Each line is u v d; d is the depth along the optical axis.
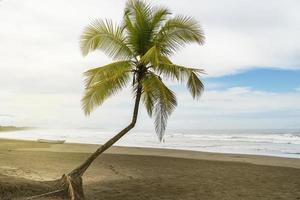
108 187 12.63
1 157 20.09
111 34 10.94
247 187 13.94
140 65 10.50
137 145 45.56
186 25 10.62
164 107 10.84
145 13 10.88
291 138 65.81
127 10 10.98
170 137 74.00
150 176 15.93
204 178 15.95
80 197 9.41
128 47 11.02
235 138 67.19
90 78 10.98
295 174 17.69
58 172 15.37
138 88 10.69
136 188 12.77
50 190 9.07
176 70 10.10
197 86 11.07
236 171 18.52
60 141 39.97
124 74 10.75
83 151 28.62
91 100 10.91
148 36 10.87
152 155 26.48
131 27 10.91
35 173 14.50
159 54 10.05
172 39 10.91
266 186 14.23
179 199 11.36
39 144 35.72
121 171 17.03
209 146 44.06
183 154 28.39
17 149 28.28
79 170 9.94
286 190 13.45
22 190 8.58
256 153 33.44
